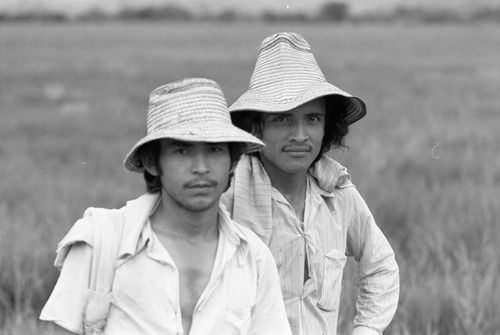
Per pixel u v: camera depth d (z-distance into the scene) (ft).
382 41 229.66
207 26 388.16
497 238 27.04
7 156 46.91
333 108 14.24
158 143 11.43
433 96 84.94
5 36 251.39
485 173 38.70
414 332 21.35
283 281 13.58
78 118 63.21
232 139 10.94
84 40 231.71
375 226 14.57
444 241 27.07
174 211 11.37
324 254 13.78
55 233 26.94
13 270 23.57
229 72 114.93
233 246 11.50
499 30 323.98
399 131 55.26
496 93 87.92
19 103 76.74
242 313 11.36
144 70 118.62
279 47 13.62
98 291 11.23
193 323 11.14
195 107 11.17
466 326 20.54
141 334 11.07
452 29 346.33
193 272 11.37
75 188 35.70
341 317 20.10
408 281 23.98
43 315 11.19
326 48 189.78
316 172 14.01
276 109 12.93
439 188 35.04
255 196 13.53
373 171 38.73
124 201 33.19
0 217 28.86
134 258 11.24
